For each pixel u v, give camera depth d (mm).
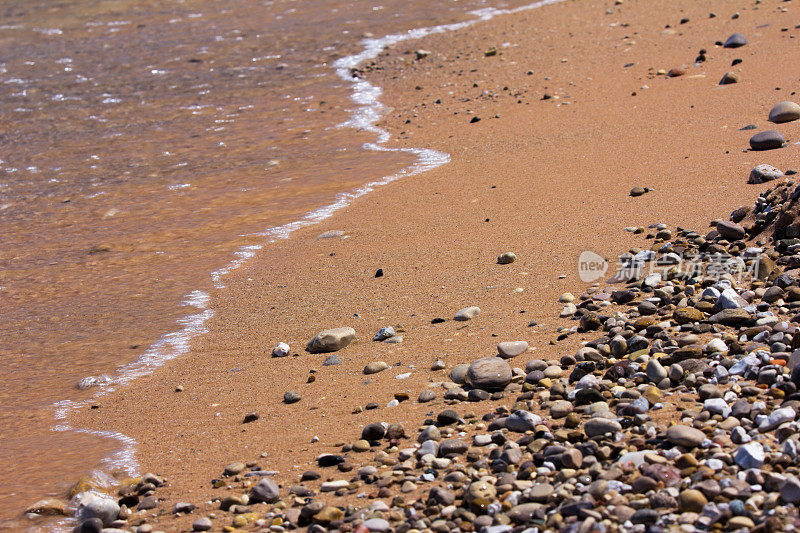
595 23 16750
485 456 4562
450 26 18891
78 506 4785
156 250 9375
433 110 13719
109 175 12227
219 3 24062
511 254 7473
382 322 6789
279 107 15023
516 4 20156
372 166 11422
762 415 4434
